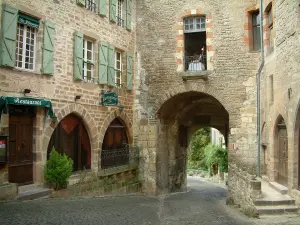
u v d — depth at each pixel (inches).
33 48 422.0
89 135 516.7
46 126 430.0
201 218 358.6
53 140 454.9
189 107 744.3
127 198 513.7
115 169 545.3
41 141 422.3
